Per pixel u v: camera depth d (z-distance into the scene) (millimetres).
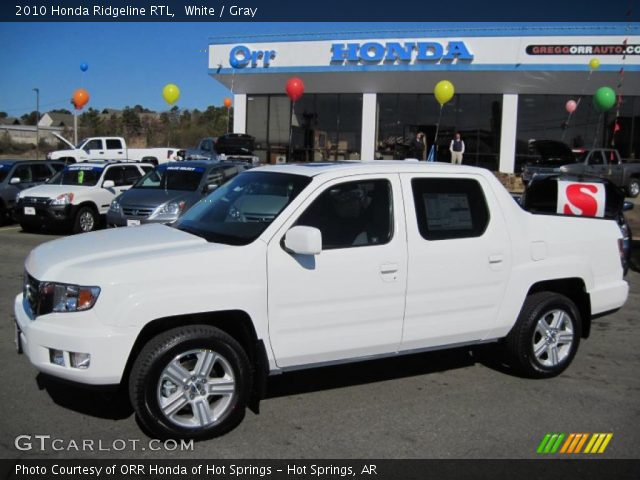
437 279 4914
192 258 4172
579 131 27984
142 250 4336
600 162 24266
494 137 28484
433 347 5059
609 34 26266
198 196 12281
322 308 4508
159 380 4051
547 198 8250
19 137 61625
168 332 4113
